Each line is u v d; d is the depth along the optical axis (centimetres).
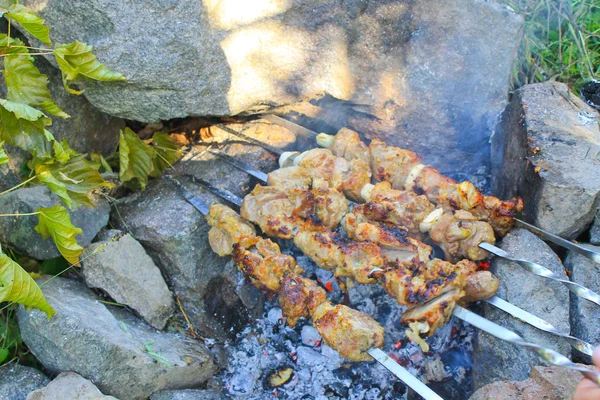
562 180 79
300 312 81
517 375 74
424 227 83
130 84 85
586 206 79
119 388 77
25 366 81
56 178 88
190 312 90
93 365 75
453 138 96
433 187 85
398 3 89
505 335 73
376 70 93
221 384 86
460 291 77
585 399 59
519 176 85
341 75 93
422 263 80
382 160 88
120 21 81
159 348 81
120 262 86
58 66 85
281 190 88
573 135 84
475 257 80
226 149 100
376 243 81
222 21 86
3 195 87
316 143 102
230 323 91
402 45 91
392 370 75
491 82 93
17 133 83
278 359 87
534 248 80
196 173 97
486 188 98
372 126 97
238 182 95
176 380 81
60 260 90
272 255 83
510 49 91
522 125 86
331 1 89
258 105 96
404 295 77
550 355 66
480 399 69
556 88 91
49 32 83
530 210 83
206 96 89
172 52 83
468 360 84
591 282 79
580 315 77
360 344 76
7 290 73
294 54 92
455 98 93
